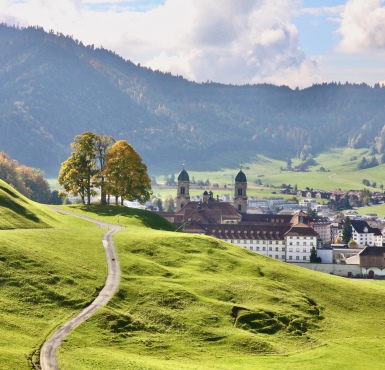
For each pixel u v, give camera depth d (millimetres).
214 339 127688
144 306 133500
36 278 133500
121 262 151750
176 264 159250
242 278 157250
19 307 123312
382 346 136000
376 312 155750
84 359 108062
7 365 100438
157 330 126938
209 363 117312
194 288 145625
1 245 142125
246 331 133250
